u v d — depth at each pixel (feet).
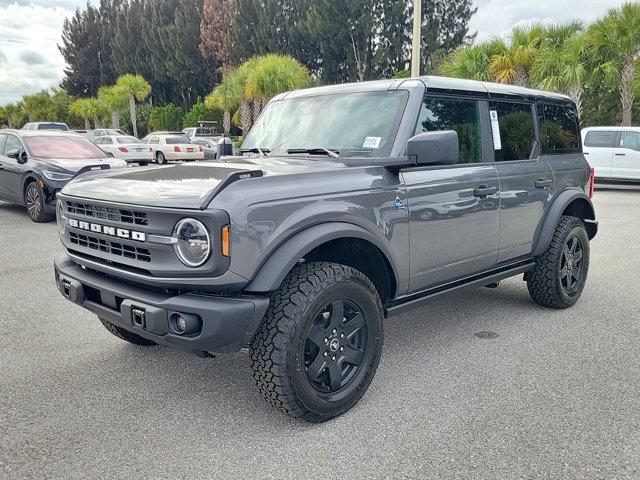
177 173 11.44
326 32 147.23
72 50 236.84
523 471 9.10
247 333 9.59
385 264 11.91
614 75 69.31
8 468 9.32
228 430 10.55
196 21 188.55
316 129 13.64
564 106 17.90
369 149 12.37
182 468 9.32
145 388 12.37
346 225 10.66
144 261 9.98
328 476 9.05
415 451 9.72
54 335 15.70
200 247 9.23
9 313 17.65
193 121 155.22
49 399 11.85
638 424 10.55
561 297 17.30
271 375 9.95
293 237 9.96
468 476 8.98
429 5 154.61
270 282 9.55
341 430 10.48
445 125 13.29
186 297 9.55
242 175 9.72
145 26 201.98
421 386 12.31
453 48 158.51
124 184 10.98
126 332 14.02
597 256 25.77
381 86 13.30
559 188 16.97
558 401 11.51
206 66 189.16
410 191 12.09
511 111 15.57
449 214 13.03
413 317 17.19
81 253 11.76
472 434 10.25
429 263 12.79
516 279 21.81
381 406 11.40
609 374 12.83
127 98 157.48
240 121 123.75
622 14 66.08
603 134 54.03
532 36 67.41
